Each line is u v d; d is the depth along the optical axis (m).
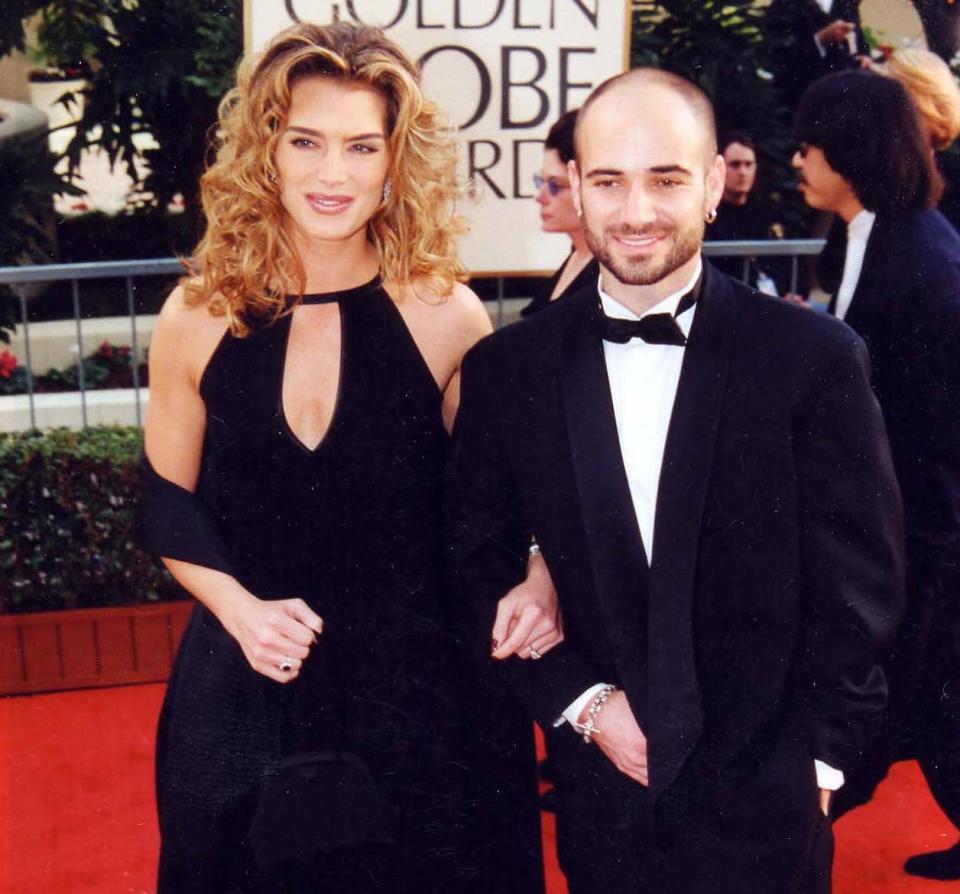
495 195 3.41
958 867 2.74
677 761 1.64
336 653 1.96
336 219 1.82
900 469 2.39
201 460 2.02
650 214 1.57
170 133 5.97
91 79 5.86
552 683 1.77
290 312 1.92
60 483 3.80
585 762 1.78
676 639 1.66
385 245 1.94
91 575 3.86
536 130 3.38
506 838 2.06
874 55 4.35
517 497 1.83
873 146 2.36
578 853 1.80
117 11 5.43
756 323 1.67
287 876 1.99
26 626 3.74
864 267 2.40
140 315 6.20
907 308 2.32
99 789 3.19
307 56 1.77
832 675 1.68
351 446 1.93
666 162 1.56
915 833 2.91
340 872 1.99
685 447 1.65
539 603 1.82
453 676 2.00
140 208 6.25
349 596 1.96
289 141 1.80
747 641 1.68
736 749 1.69
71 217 6.21
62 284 6.07
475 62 3.29
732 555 1.66
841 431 1.63
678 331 1.64
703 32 5.32
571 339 1.73
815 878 1.74
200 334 1.92
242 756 1.95
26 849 2.91
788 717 1.71
